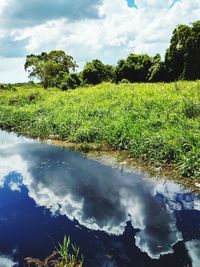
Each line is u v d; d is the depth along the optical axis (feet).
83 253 16.49
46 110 54.70
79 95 68.69
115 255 16.31
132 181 25.53
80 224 19.42
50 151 35.63
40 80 141.08
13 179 27.40
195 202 21.49
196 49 86.69
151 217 19.93
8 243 17.69
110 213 20.71
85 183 25.70
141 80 106.93
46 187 25.30
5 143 40.86
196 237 17.71
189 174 24.67
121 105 46.60
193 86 53.47
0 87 136.98
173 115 36.24
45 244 17.46
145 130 32.55
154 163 27.76
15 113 57.00
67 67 180.55
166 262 15.71
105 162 30.35
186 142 27.81
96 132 37.37
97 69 120.37
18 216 20.67
